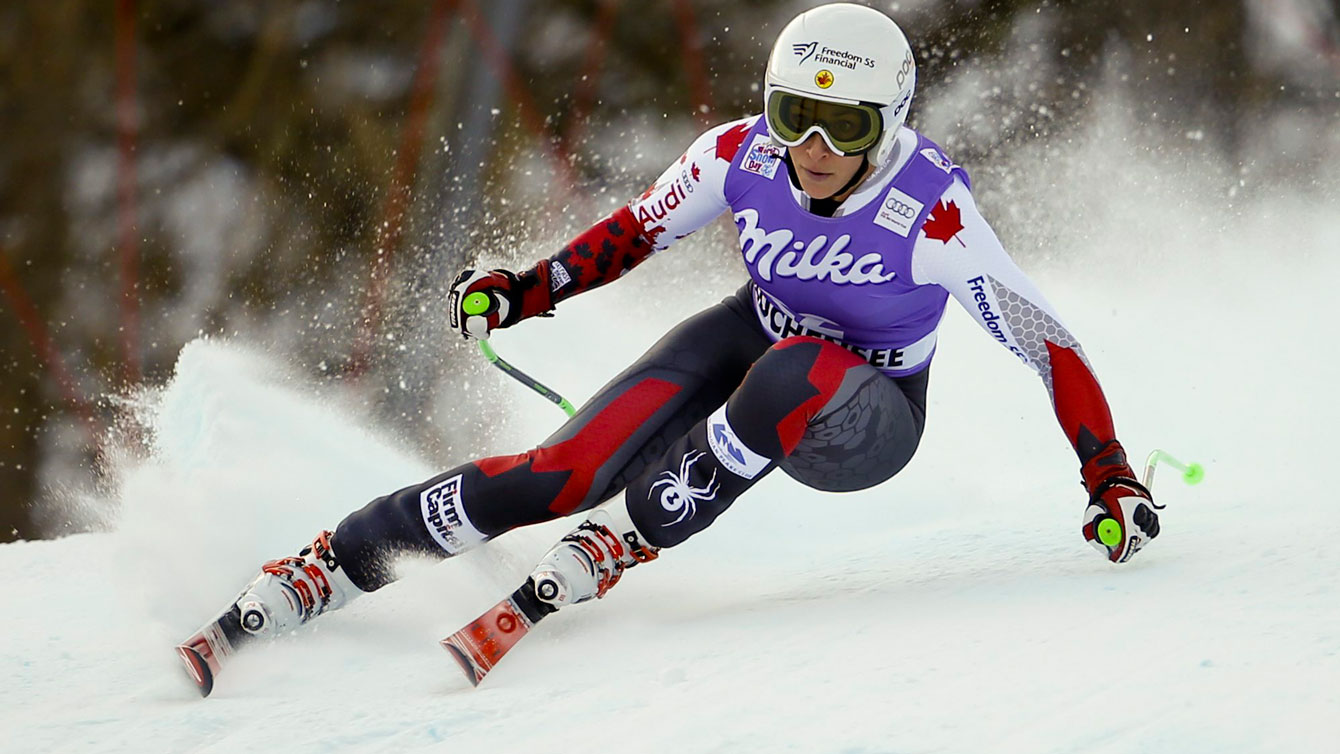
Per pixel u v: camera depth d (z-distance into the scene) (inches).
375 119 1579.7
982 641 284.2
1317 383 608.1
